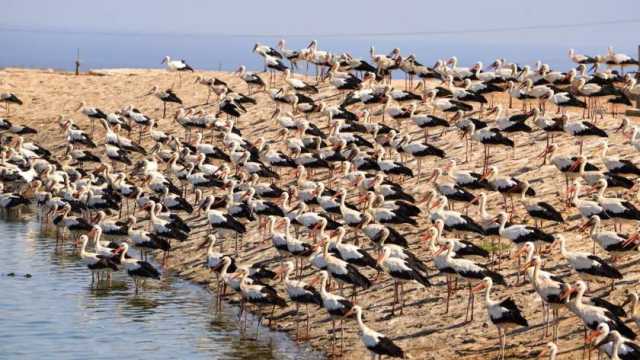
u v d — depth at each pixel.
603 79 47.66
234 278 30.48
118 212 43.97
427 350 25.91
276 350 27.50
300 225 34.59
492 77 51.31
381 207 33.56
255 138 51.72
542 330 25.83
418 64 54.19
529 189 33.22
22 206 49.12
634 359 21.69
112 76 67.75
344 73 55.06
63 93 64.31
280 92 52.12
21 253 39.44
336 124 46.06
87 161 51.78
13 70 69.31
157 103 60.91
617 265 28.48
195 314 31.08
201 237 38.84
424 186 39.41
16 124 60.00
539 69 51.91
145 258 37.09
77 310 31.53
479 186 34.53
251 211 37.00
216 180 41.88
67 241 41.94
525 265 26.52
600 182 31.89
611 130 42.12
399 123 47.09
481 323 26.86
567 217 33.06
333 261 28.67
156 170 46.94
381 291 30.09
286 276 28.84
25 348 27.95
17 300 32.62
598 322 23.30
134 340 28.61
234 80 63.34
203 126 51.62
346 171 40.31
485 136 38.62
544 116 41.19
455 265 27.20
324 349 27.25
